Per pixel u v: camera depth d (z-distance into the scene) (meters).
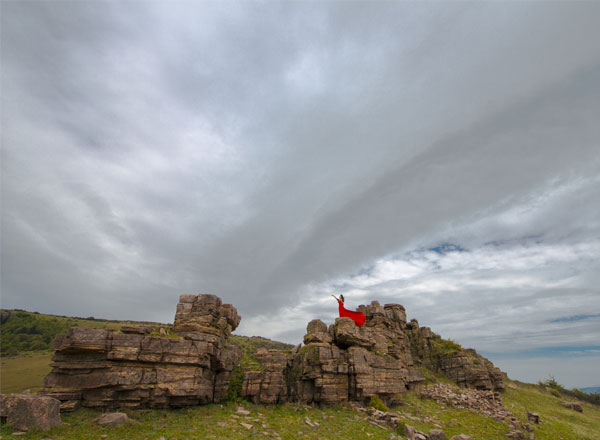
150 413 25.45
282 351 46.34
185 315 34.78
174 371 28.09
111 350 26.39
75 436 19.66
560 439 35.75
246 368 38.41
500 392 63.06
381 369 43.41
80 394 24.97
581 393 83.50
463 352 65.00
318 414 33.66
